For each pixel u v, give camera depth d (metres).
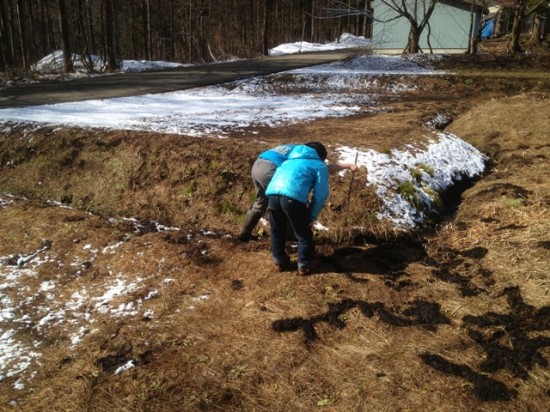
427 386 3.07
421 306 3.88
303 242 4.30
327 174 4.29
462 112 10.34
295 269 4.54
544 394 2.91
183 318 3.98
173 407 3.02
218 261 4.83
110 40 19.64
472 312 3.74
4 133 7.64
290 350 3.48
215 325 3.85
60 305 4.33
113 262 4.92
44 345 3.80
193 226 5.72
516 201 5.34
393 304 3.94
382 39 22.12
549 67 16.33
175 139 6.75
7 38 23.20
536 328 3.44
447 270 4.37
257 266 4.66
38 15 32.25
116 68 19.53
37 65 22.17
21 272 4.85
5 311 4.25
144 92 13.05
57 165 6.91
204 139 6.75
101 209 6.23
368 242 5.17
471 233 4.97
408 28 21.50
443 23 20.97
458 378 3.11
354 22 51.34
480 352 3.33
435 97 12.78
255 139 6.97
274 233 4.40
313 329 3.70
